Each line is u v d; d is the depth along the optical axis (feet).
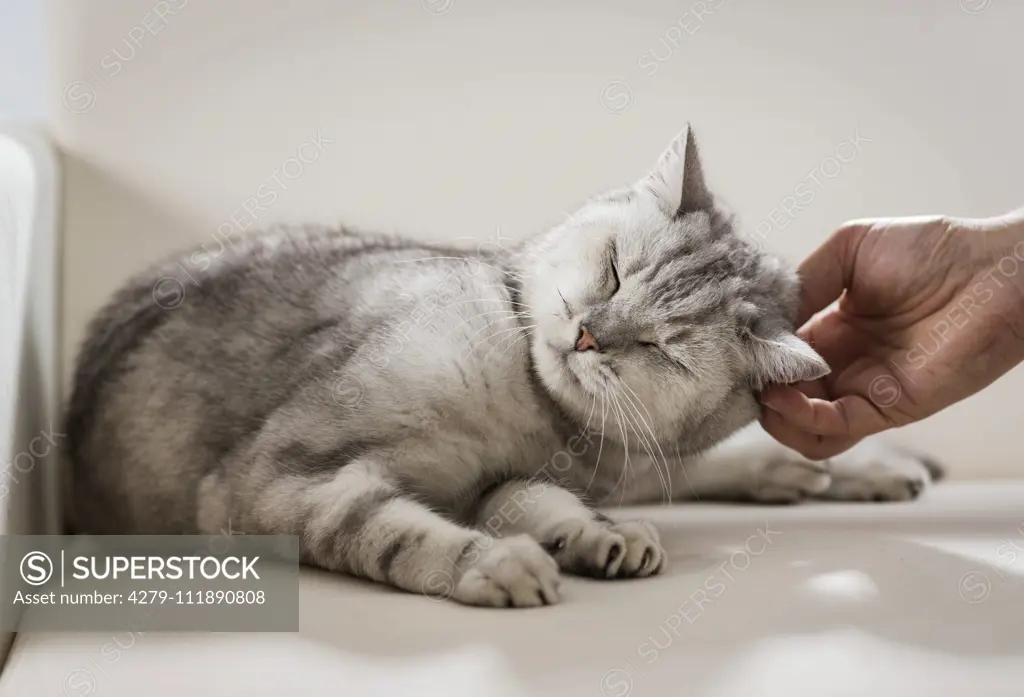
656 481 3.05
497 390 2.78
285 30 3.39
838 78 3.56
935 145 3.58
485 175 3.48
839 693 2.16
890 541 2.81
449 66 3.46
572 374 2.73
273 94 3.39
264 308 2.87
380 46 3.44
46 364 2.90
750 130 3.55
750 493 3.26
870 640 2.30
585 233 2.82
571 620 2.37
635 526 2.64
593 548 2.58
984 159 3.59
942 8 3.56
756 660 2.24
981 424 3.58
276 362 2.80
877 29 3.56
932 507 3.17
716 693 2.16
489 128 3.48
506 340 2.80
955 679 2.20
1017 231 2.80
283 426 2.69
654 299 2.72
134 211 3.30
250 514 2.66
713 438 2.87
